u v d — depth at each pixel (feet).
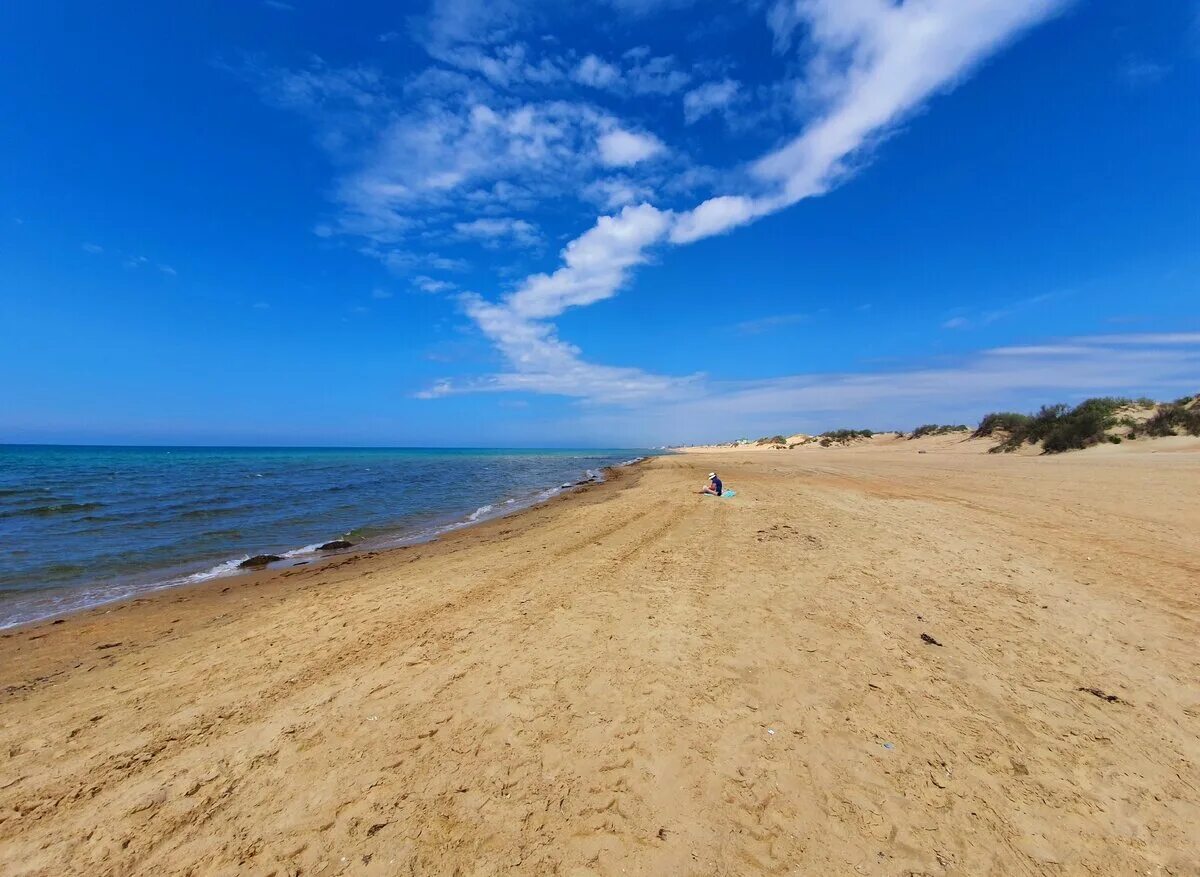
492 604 22.90
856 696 13.83
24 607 28.02
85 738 13.79
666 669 15.72
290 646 19.66
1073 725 12.32
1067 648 16.03
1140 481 49.70
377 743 12.79
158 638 22.29
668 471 112.16
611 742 12.34
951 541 29.63
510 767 11.64
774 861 8.95
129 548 41.98
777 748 11.86
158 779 11.85
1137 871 8.51
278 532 49.37
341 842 9.75
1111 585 21.12
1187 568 22.86
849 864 8.83
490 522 53.42
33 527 49.47
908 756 11.44
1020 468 72.59
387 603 24.30
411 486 97.30
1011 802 10.06
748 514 42.50
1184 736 11.79
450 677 16.02
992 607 19.42
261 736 13.38
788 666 15.55
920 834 9.38
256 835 10.05
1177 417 85.56
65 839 10.14
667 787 10.78
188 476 116.06
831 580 23.30
